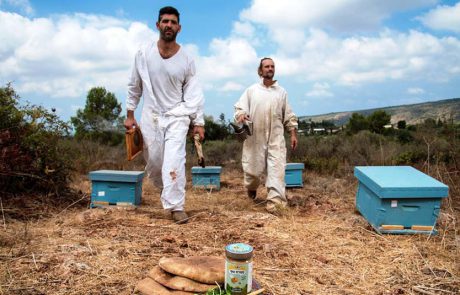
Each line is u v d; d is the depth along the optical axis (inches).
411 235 173.9
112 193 218.2
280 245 157.5
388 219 175.2
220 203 245.3
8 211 192.5
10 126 218.2
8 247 144.9
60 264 130.2
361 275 131.0
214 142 527.2
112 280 121.0
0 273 122.3
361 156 430.6
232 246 104.4
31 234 160.1
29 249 142.1
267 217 199.0
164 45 197.3
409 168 208.7
